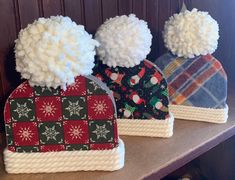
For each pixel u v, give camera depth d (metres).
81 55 0.60
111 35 0.72
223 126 0.83
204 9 1.11
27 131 0.64
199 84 0.83
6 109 0.63
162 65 0.86
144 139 0.77
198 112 0.85
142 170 0.65
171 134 0.78
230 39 1.14
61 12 0.81
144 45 0.73
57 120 0.63
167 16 1.04
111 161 0.65
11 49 0.76
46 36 0.58
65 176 0.64
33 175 0.65
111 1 0.90
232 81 1.15
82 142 0.64
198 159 1.17
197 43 0.81
